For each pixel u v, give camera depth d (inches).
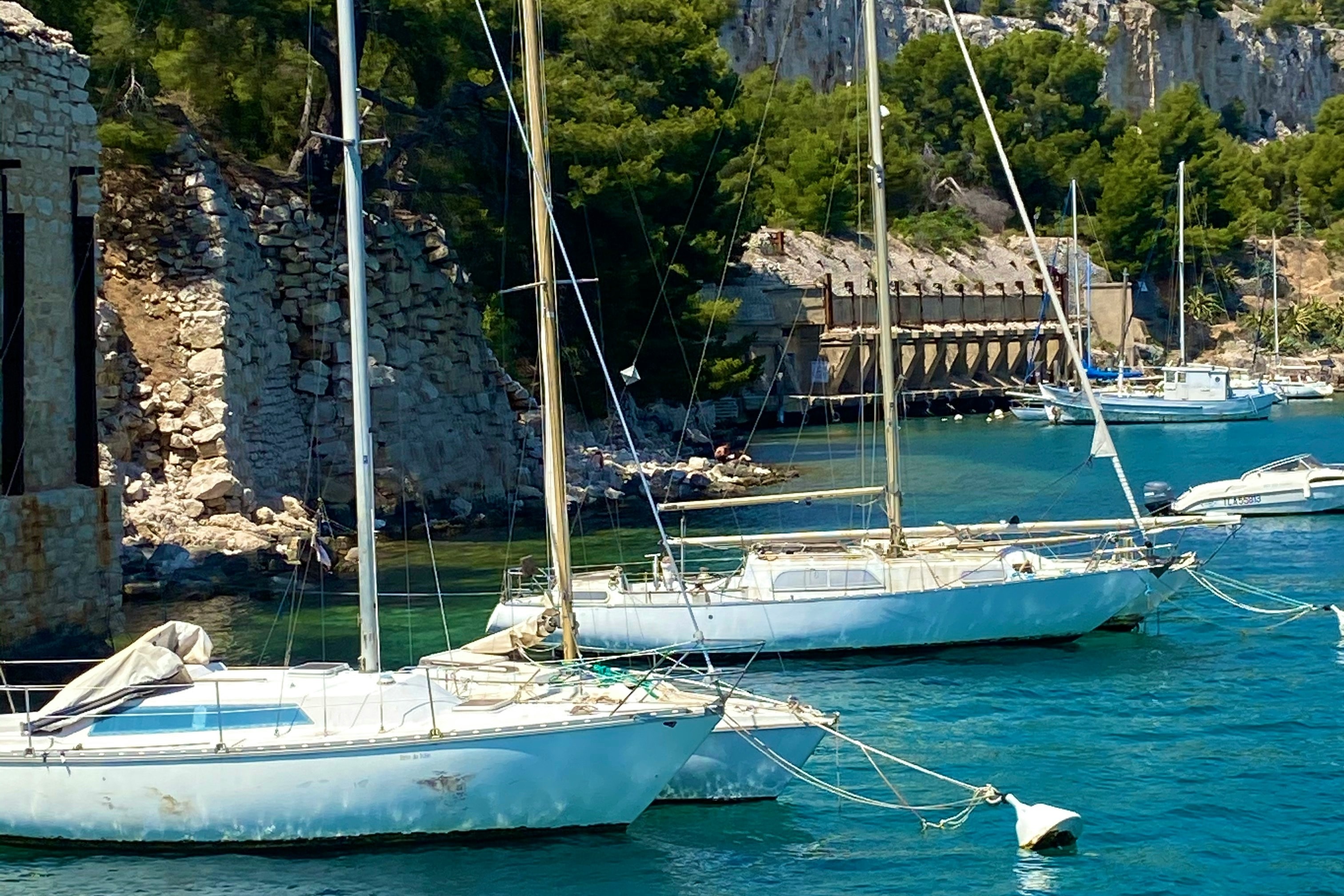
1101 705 1911.9
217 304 2928.2
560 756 1400.1
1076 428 6368.1
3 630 1856.5
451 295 3599.9
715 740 1540.4
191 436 2851.9
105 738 1395.2
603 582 2176.4
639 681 1510.8
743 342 5260.8
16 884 1321.4
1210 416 6594.5
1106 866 1403.8
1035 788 1611.7
